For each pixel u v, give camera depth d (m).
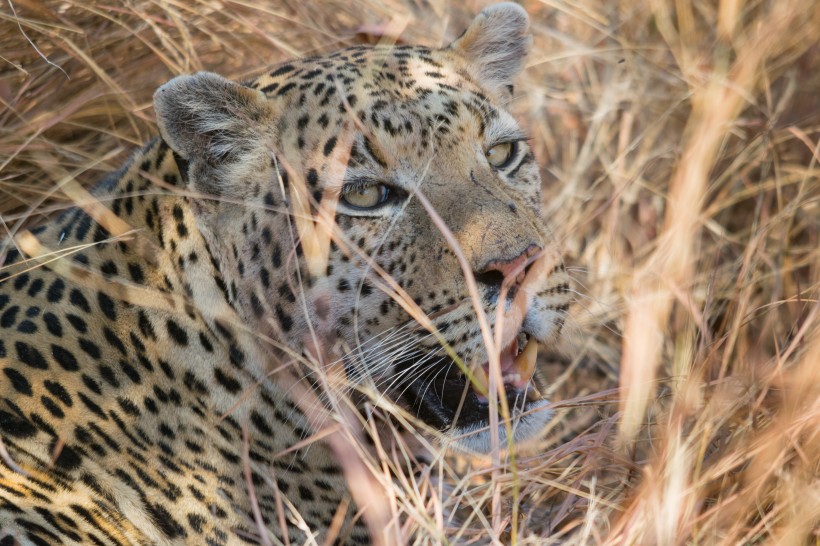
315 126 7.02
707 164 9.41
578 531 7.32
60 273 7.07
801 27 11.34
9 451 6.70
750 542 6.95
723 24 11.41
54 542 6.60
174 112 6.82
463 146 7.20
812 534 6.77
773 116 10.55
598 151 11.33
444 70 7.63
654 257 9.11
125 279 7.01
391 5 11.74
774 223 9.38
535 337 7.13
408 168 7.05
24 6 9.82
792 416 6.86
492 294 6.85
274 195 6.99
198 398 7.10
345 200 7.07
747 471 6.98
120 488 6.97
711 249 10.22
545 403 7.57
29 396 6.82
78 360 6.94
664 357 9.08
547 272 7.08
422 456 8.09
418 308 6.78
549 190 11.43
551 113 11.92
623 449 7.75
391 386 7.38
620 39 11.71
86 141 10.12
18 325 6.97
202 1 10.33
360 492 6.79
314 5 11.15
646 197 11.09
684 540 6.61
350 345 7.18
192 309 7.02
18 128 9.54
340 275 7.03
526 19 8.39
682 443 7.21
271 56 10.84
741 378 7.79
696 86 11.08
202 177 6.99
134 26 10.30
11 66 9.93
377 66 7.27
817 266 9.20
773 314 8.59
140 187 7.27
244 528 7.25
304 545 7.38
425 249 6.96
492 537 6.55
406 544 6.82
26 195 9.62
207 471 7.16
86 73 10.10
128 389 7.01
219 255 7.01
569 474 7.95
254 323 7.04
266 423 7.22
